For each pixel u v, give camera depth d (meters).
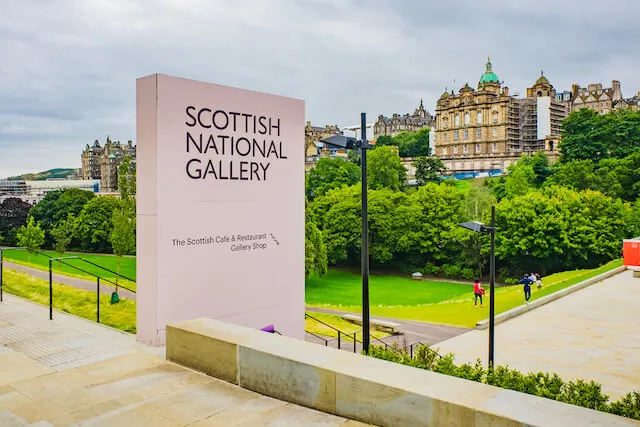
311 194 101.06
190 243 10.70
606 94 182.38
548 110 164.38
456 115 159.75
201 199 10.89
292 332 12.99
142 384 7.43
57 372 7.96
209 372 7.81
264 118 12.17
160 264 10.16
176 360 8.40
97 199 63.84
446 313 33.22
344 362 6.48
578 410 4.93
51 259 11.62
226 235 11.40
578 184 85.81
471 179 127.75
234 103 11.49
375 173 102.94
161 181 10.19
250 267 11.94
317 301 48.25
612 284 33.59
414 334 26.03
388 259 68.19
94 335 10.26
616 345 19.66
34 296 21.86
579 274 45.59
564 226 60.47
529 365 17.62
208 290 11.05
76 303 21.27
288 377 6.68
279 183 12.59
